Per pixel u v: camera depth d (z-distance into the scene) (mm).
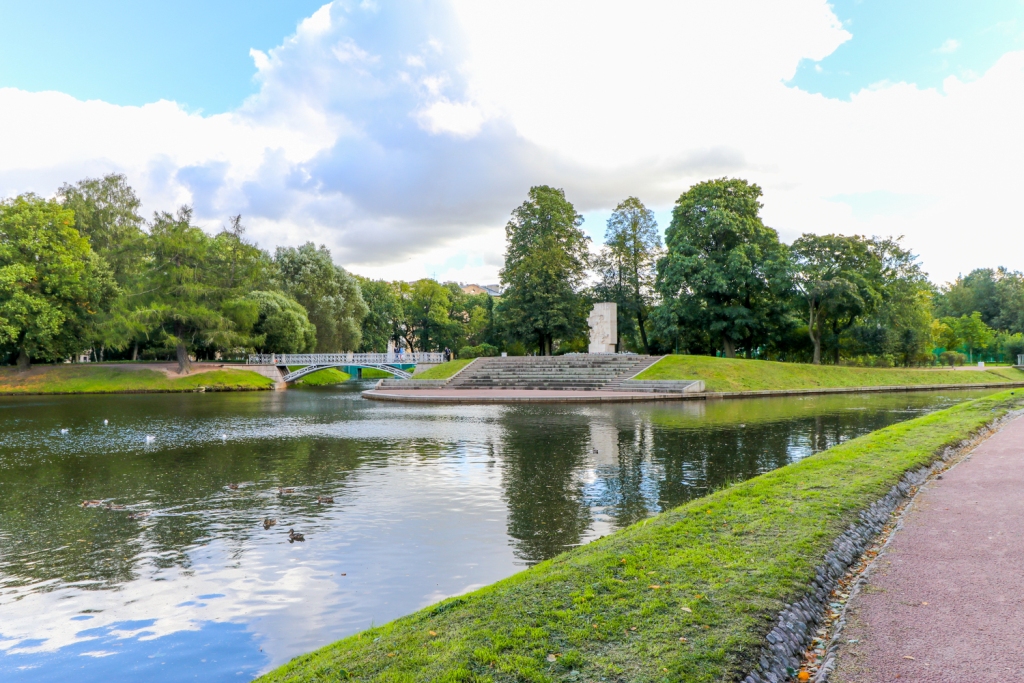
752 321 57875
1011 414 26297
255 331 73812
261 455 21562
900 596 6992
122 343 61250
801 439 23672
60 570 10703
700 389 45812
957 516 10367
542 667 5355
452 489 16000
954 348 91750
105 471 18984
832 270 59406
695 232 60125
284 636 8250
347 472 18359
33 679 7293
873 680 5188
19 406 43750
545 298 63031
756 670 5332
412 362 71188
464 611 6715
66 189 66312
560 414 33812
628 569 7691
